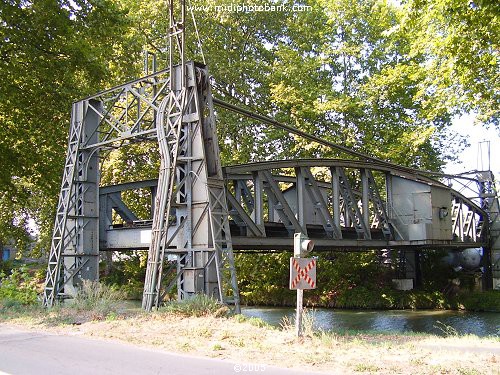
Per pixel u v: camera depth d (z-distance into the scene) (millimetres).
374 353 9523
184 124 16188
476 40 16016
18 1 21875
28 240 44219
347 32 37188
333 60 37844
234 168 18047
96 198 19969
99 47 24078
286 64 36875
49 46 23312
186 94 16203
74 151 19891
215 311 13859
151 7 35594
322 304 35344
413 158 36906
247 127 37969
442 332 22969
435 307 33312
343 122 37344
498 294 32812
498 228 36969
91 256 19547
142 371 8242
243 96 38656
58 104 24656
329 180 33094
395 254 36812
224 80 37125
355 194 30062
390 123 37344
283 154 37594
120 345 10602
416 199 27141
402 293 34125
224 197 15844
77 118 20297
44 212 38906
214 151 16047
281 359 9078
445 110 22734
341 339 11164
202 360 9039
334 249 26500
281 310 32812
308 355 9266
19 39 22469
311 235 24438
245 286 39031
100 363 8867
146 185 21266
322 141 22406
